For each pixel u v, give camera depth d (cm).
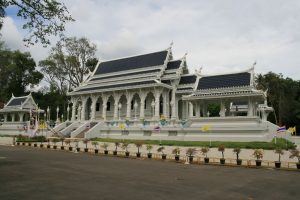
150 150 3322
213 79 4388
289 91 8444
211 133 4150
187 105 5881
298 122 8238
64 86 9262
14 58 9425
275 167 2408
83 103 6756
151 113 5978
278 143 3641
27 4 2238
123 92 6109
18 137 5438
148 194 1298
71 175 1781
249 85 4009
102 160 2727
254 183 1645
